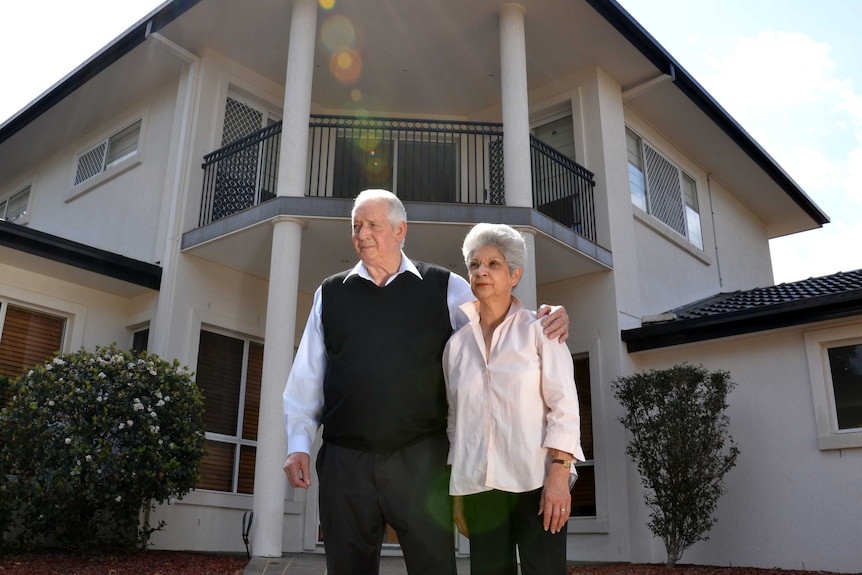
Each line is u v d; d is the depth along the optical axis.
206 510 8.02
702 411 7.56
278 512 6.82
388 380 2.61
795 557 7.57
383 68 9.79
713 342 8.52
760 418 8.08
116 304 8.80
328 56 9.52
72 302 8.38
